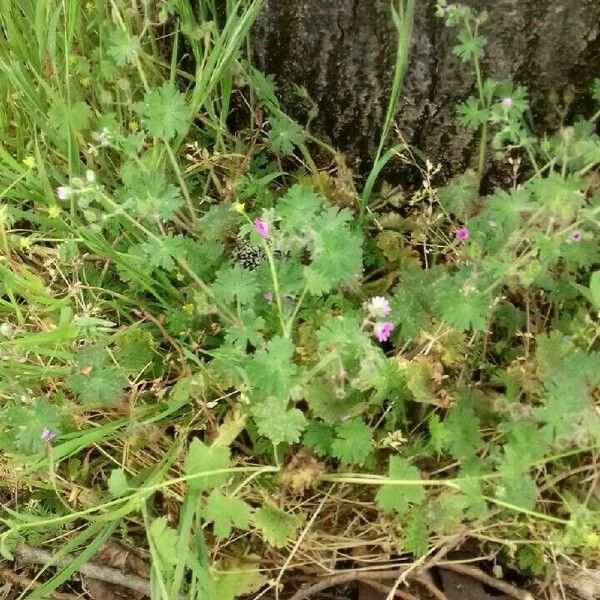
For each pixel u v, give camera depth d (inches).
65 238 13.4
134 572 12.7
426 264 13.9
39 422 11.5
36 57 14.5
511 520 12.0
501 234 12.4
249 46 14.2
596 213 11.5
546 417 10.8
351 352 11.9
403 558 12.4
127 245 14.1
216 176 14.9
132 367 13.0
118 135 12.8
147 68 14.7
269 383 11.2
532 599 12.0
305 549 12.3
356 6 13.0
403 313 12.7
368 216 14.1
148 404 12.9
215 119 14.3
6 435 12.5
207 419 12.7
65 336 11.5
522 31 12.5
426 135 14.3
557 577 11.8
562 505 12.1
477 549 12.6
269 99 14.3
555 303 13.1
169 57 15.5
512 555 11.8
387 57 13.4
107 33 14.4
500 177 14.4
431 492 12.2
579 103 13.4
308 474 11.9
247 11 12.9
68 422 12.7
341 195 14.2
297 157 14.8
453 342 12.5
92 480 13.3
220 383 12.5
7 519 12.0
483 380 13.1
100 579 12.6
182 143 14.8
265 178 14.1
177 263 13.5
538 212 11.4
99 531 12.5
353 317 12.2
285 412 11.5
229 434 11.9
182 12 13.6
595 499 12.1
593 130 13.0
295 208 11.9
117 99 14.3
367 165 15.2
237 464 12.7
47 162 14.4
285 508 12.4
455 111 13.7
